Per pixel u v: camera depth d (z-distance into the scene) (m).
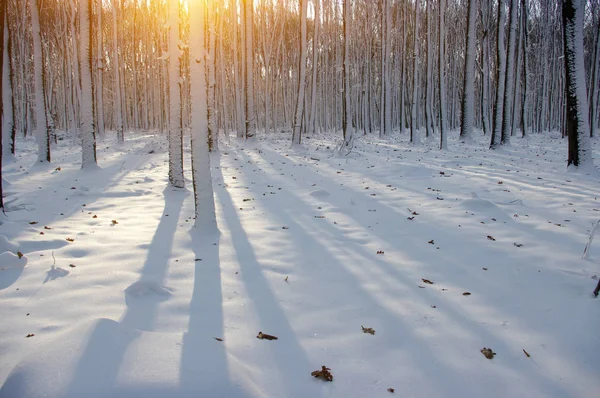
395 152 17.45
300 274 4.99
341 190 9.92
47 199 8.75
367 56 33.03
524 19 25.67
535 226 6.55
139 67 45.59
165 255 5.54
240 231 6.65
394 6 32.66
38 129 13.79
